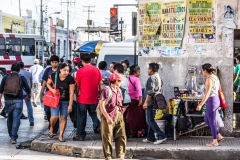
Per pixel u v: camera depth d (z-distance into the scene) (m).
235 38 13.49
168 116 12.21
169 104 12.14
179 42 12.66
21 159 10.84
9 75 12.62
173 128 12.29
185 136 12.50
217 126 11.56
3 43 39.88
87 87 12.08
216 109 11.26
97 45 21.30
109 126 9.75
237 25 12.40
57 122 13.19
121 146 9.97
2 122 16.58
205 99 11.07
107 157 9.85
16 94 12.47
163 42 12.88
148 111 11.60
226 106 12.45
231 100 12.47
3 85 12.73
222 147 10.98
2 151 11.75
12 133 12.66
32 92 21.12
